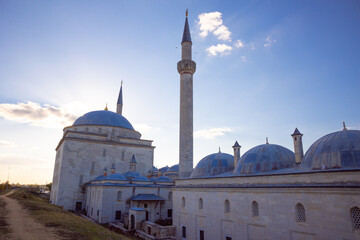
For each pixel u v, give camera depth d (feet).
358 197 68.80
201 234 123.03
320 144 89.61
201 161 146.72
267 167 104.94
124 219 168.66
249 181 104.58
